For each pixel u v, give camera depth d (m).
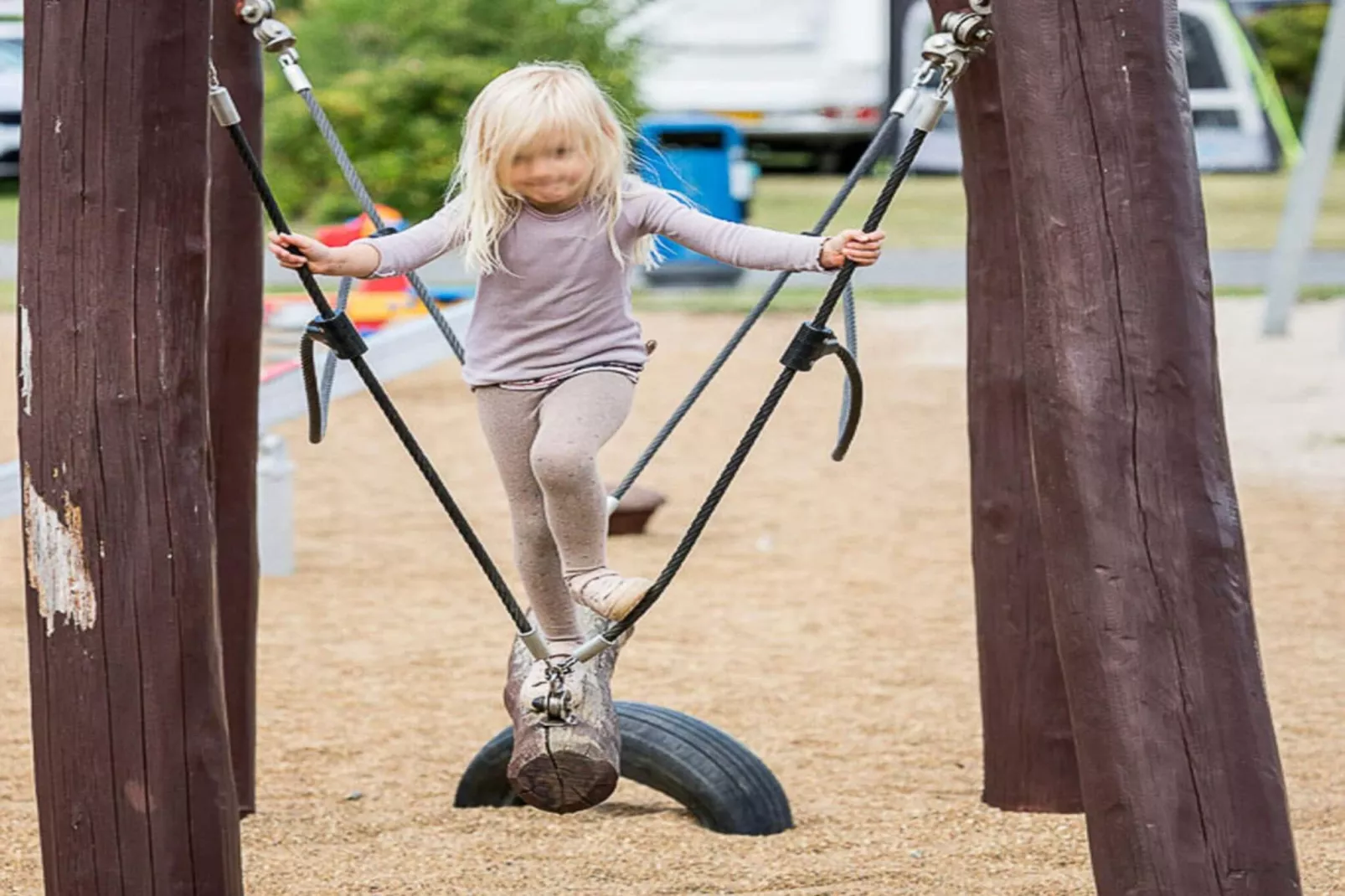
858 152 62.53
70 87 7.38
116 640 7.44
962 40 8.30
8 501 15.48
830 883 10.05
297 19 48.38
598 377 8.39
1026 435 11.30
